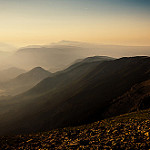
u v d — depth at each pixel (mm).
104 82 96500
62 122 64625
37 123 78000
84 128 23406
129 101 46531
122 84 78438
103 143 16484
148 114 23812
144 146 13742
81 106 72562
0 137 23453
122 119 24641
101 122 25656
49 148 18156
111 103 53344
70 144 17875
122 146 14734
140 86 53812
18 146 20016
